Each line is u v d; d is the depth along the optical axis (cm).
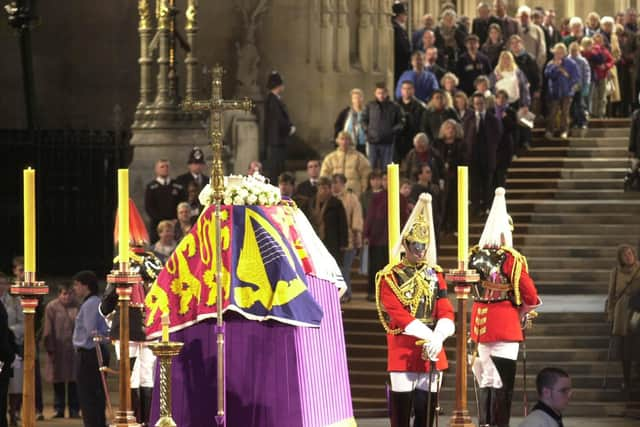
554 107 9906
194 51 9044
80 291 5841
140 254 4806
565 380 3328
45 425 6462
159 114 8975
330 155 8519
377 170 7894
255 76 10062
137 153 8981
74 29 10681
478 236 8638
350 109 9112
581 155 9744
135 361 4781
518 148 9688
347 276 7869
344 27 10400
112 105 10700
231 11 10338
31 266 3675
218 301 3488
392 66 10506
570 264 8519
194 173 7988
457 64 9831
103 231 9488
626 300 6844
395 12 10338
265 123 9400
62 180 9525
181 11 10350
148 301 3806
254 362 3716
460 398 4003
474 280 3997
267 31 10406
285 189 7788
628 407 6712
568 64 9900
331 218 7675
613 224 8906
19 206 9525
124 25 10681
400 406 4312
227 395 3716
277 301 3694
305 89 10400
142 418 4788
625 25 11031
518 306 5131
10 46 10619
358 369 7081
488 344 5094
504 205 5159
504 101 8975
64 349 6694
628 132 9969
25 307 3653
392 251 4303
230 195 3822
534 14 10762
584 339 7169
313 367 3809
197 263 3788
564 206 9025
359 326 7344
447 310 4300
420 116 8850
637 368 6856
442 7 12462
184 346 3775
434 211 7925
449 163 8519
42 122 10675
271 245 3747
